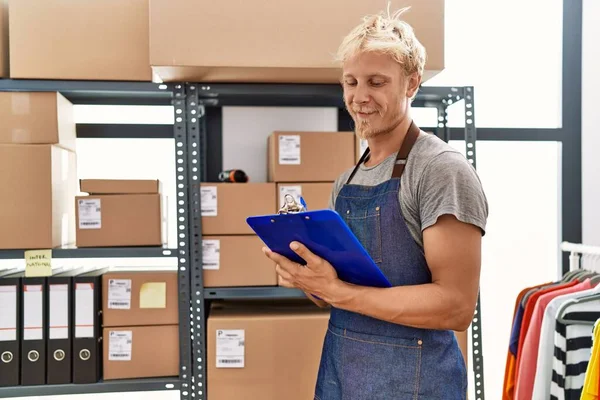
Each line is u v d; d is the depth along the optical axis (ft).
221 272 6.89
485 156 9.11
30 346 6.64
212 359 6.64
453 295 4.15
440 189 4.24
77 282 6.70
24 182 6.56
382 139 4.86
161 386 6.77
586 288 7.16
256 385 6.66
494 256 9.16
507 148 9.14
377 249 4.61
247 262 6.93
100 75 6.67
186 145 6.81
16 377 6.63
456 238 4.16
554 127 9.10
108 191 6.79
